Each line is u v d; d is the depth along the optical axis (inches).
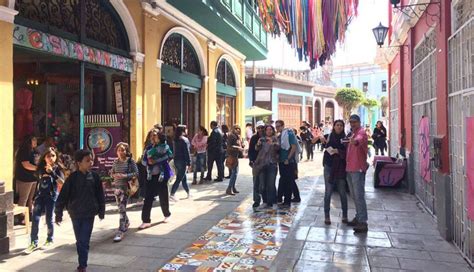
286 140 349.7
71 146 345.1
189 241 251.1
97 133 352.2
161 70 474.3
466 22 212.2
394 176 437.1
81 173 203.8
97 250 233.9
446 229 249.0
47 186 236.2
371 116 1787.6
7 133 258.7
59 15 317.1
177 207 345.7
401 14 401.4
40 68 340.2
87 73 366.9
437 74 273.4
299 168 631.8
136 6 406.3
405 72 457.1
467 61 213.0
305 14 385.1
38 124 345.4
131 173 262.8
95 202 204.1
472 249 207.5
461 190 226.2
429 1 296.5
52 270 202.7
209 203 361.7
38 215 232.5
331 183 288.7
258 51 730.8
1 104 253.9
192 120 591.8
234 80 761.0
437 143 260.2
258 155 343.6
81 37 332.8
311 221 297.0
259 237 258.5
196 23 534.6
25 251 226.5
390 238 254.5
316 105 1587.1
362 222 269.4
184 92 565.3
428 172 318.7
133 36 402.0
